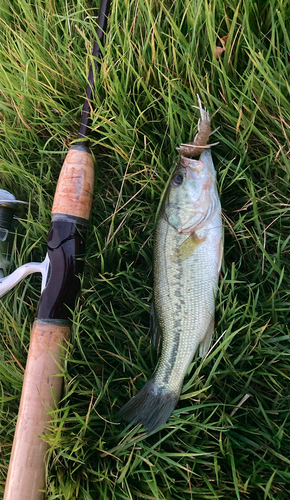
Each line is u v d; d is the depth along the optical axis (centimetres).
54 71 33
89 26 32
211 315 29
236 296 29
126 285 32
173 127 31
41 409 27
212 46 28
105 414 30
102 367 30
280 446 28
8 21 36
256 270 30
